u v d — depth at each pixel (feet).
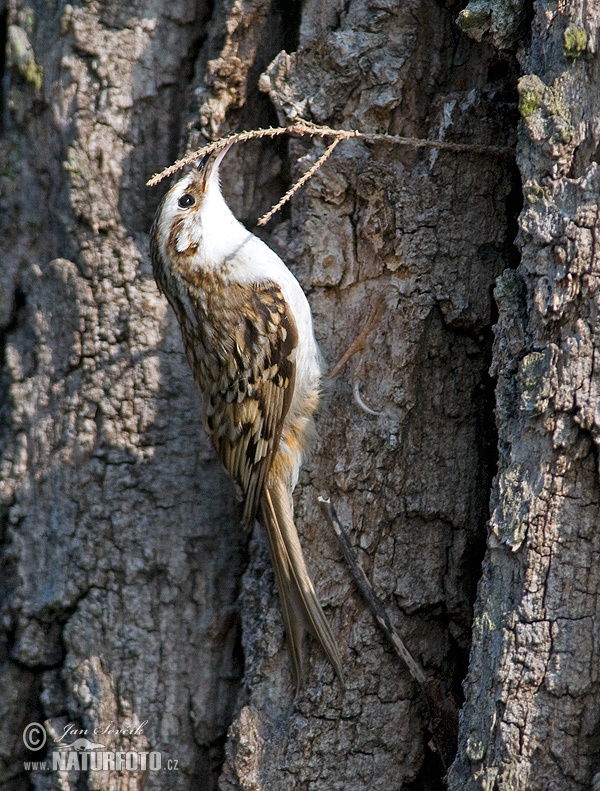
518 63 18.49
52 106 21.98
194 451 21.30
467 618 19.35
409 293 19.93
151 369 21.33
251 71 21.40
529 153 17.10
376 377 19.90
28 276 22.02
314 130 18.70
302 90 20.48
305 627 19.04
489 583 16.78
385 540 19.54
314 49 20.43
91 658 20.35
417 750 18.95
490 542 16.81
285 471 20.15
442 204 19.89
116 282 21.50
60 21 21.98
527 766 15.83
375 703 18.97
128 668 20.30
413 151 20.22
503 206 19.90
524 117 17.04
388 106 20.13
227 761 18.78
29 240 22.24
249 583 20.17
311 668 18.89
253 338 20.58
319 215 20.36
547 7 17.16
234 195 21.81
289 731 18.67
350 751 18.76
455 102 19.72
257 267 20.72
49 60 22.08
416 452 19.72
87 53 21.88
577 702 15.88
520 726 15.94
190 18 21.95
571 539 16.22
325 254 20.38
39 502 21.21
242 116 21.65
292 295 20.42
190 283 20.98
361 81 20.29
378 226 19.99
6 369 21.99
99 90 21.84
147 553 20.70
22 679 20.70
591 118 16.71
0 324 22.17
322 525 19.80
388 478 19.66
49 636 20.79
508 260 19.88
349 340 20.40
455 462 19.74
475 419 19.86
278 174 21.76
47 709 20.38
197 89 21.54
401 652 19.02
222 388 20.90
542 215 16.85
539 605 16.19
